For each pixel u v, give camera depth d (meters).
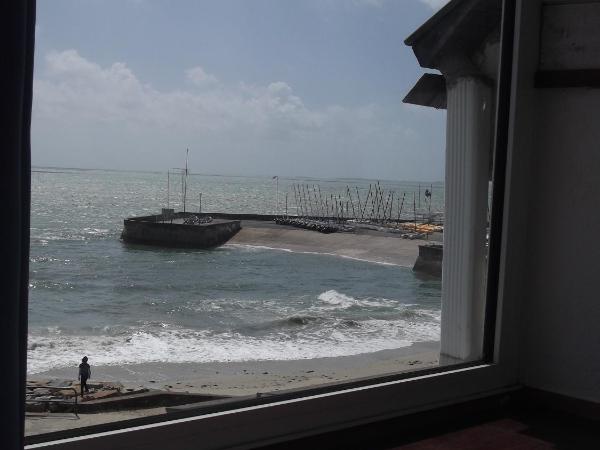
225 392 8.07
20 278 1.00
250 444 2.00
